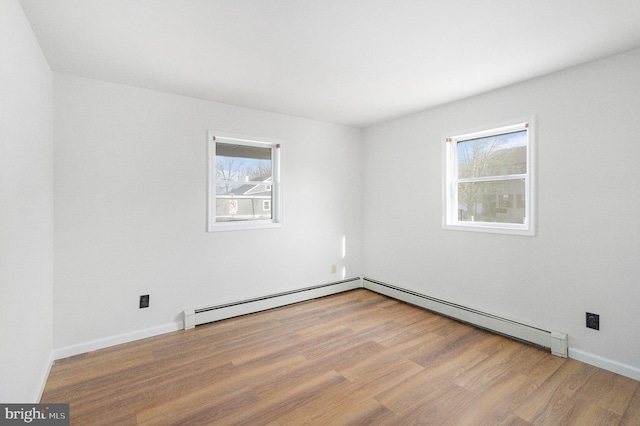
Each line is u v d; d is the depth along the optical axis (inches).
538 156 107.4
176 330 123.3
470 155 133.2
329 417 73.4
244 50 87.8
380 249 171.9
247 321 132.6
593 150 95.0
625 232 89.6
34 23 73.0
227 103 134.5
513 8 68.8
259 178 149.3
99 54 89.0
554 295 104.5
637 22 74.2
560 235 102.7
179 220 123.8
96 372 92.5
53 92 98.9
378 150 171.6
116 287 110.7
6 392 57.2
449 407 76.9
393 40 82.8
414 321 132.3
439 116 140.0
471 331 121.8
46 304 90.0
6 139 57.1
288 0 65.6
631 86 87.9
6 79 57.0
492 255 122.2
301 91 120.6
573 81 99.0
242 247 140.6
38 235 80.4
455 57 92.8
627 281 89.4
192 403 78.4
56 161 99.6
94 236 106.6
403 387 85.2
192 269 127.4
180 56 91.0
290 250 155.8
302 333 120.6
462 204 136.2
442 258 140.6
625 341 89.8
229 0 65.4
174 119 122.2
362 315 139.7
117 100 110.4
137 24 74.3
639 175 86.9
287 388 84.9
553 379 88.4
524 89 110.8
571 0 66.0
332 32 78.8
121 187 111.3
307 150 160.6
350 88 117.6
